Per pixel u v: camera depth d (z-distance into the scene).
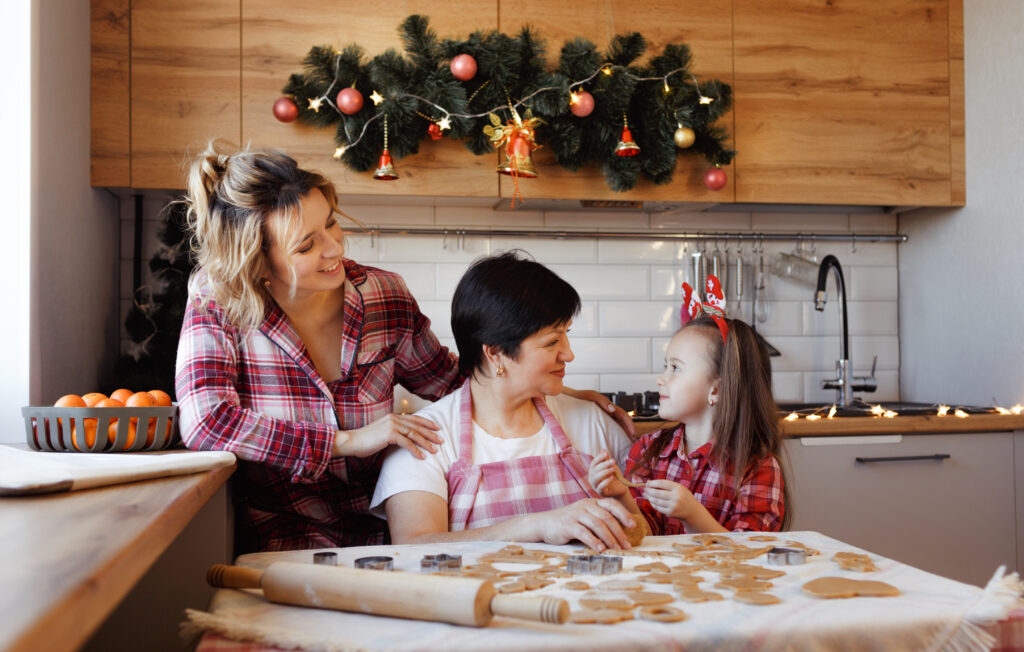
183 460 1.12
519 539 1.14
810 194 2.62
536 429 1.42
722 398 1.52
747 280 2.94
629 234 2.83
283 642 0.71
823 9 2.64
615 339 2.86
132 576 0.67
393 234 2.75
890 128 2.67
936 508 2.38
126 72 2.31
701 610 0.77
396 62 2.28
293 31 2.37
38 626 0.46
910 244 3.02
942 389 2.85
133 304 2.51
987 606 0.75
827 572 0.91
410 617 0.76
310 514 1.49
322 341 1.49
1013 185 2.53
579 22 2.50
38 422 1.27
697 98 2.46
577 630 0.73
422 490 1.31
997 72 2.59
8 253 1.79
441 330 2.78
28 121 1.81
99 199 2.37
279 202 1.29
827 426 2.32
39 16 1.86
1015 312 2.52
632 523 1.08
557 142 2.37
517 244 2.82
